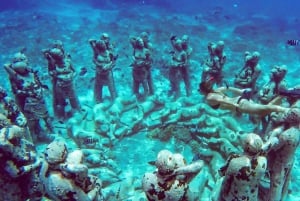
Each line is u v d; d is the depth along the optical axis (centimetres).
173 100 1394
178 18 3019
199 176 864
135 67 1288
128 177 914
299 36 2753
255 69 1163
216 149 987
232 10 4000
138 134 1137
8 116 887
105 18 2933
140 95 1405
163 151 538
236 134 1020
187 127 1105
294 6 5031
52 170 575
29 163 702
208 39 2412
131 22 2745
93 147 1023
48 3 3422
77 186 577
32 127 1084
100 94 1342
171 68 1341
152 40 2253
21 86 1022
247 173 588
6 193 698
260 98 1056
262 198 827
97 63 1245
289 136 688
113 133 1083
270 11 4309
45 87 1109
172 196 533
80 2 3550
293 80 1802
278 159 729
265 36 2619
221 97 689
